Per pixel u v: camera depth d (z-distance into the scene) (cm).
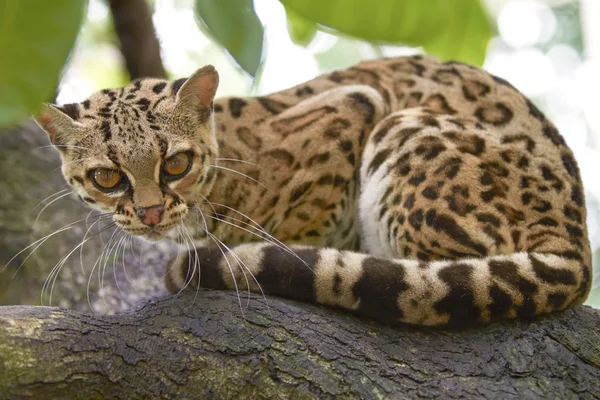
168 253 519
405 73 468
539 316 329
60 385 268
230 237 425
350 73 476
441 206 366
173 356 286
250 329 298
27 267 495
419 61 477
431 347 308
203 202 405
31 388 262
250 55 264
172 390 279
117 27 487
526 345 308
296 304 327
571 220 375
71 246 512
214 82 379
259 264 333
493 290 318
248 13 264
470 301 318
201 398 279
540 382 291
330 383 281
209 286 341
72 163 365
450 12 308
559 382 293
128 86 391
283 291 331
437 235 364
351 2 291
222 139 418
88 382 273
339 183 434
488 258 337
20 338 270
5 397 258
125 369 280
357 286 321
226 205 414
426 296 317
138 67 493
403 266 328
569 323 325
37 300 484
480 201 367
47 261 502
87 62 614
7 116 195
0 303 481
